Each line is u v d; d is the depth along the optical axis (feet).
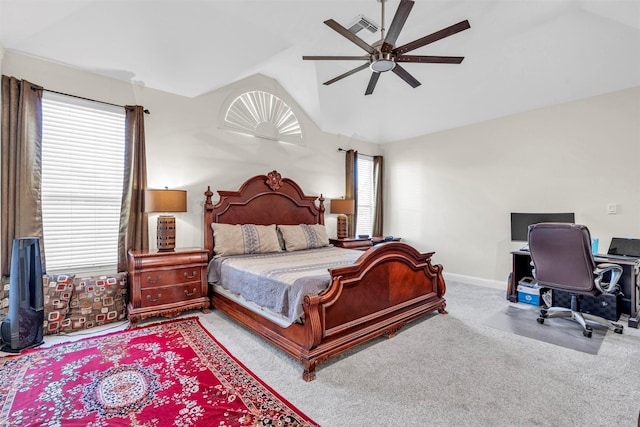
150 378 6.55
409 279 9.95
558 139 13.11
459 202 16.53
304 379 6.59
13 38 8.46
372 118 18.06
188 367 7.04
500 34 11.03
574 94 12.44
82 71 10.13
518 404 5.77
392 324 8.85
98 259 10.44
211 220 12.41
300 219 15.61
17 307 7.76
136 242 10.78
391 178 19.94
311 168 16.84
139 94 11.26
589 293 9.12
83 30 8.87
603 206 12.00
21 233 8.71
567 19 10.06
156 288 9.93
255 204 13.88
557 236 9.26
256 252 12.19
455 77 13.87
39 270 8.19
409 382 6.54
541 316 10.21
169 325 9.61
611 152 11.82
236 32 10.41
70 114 9.95
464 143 16.34
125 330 9.17
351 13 9.66
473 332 9.36
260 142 14.71
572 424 5.20
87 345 8.12
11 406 5.54
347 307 7.73
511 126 14.55
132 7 8.78
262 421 5.25
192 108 12.53
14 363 7.11
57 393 5.96
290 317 7.22
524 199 14.12
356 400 5.90
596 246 11.66
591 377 6.73
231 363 7.27
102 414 5.35
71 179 9.95
